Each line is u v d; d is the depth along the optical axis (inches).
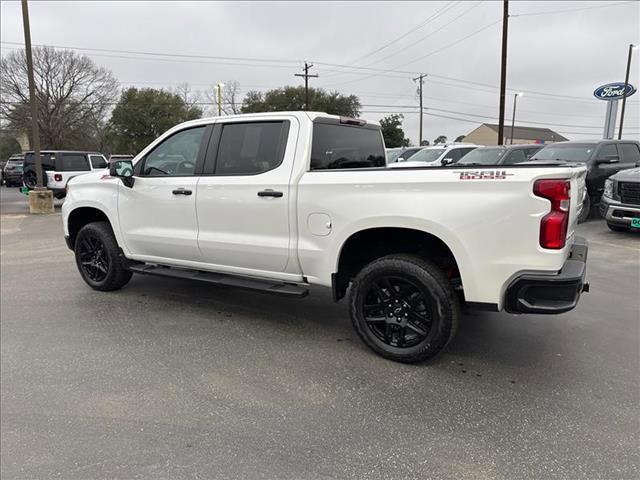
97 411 116.1
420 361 138.6
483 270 124.7
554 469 94.2
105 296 209.8
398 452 99.9
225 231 166.7
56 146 2054.6
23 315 185.2
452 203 125.6
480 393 124.1
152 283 231.0
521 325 173.0
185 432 107.3
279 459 97.9
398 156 823.7
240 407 117.8
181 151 179.6
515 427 108.6
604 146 421.7
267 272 161.8
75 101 2075.5
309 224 148.0
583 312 187.2
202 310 190.7
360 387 127.6
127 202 191.9
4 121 1993.1
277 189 152.2
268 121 159.8
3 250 328.8
